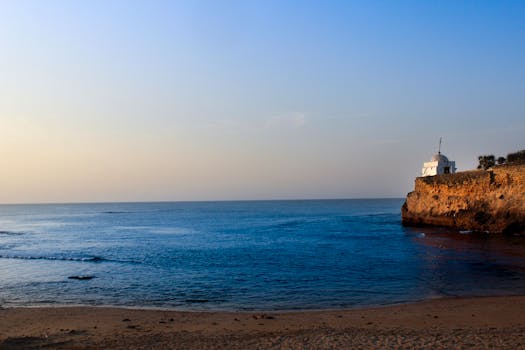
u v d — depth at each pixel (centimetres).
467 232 5253
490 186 5184
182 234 6456
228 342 1302
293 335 1374
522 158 5756
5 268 3164
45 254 4072
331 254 3744
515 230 4828
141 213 16512
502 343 1212
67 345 1287
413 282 2422
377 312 1750
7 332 1462
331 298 2084
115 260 3572
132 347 1265
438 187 6088
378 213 13275
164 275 2795
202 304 2005
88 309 1848
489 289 2188
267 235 6000
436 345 1206
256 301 2050
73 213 17512
